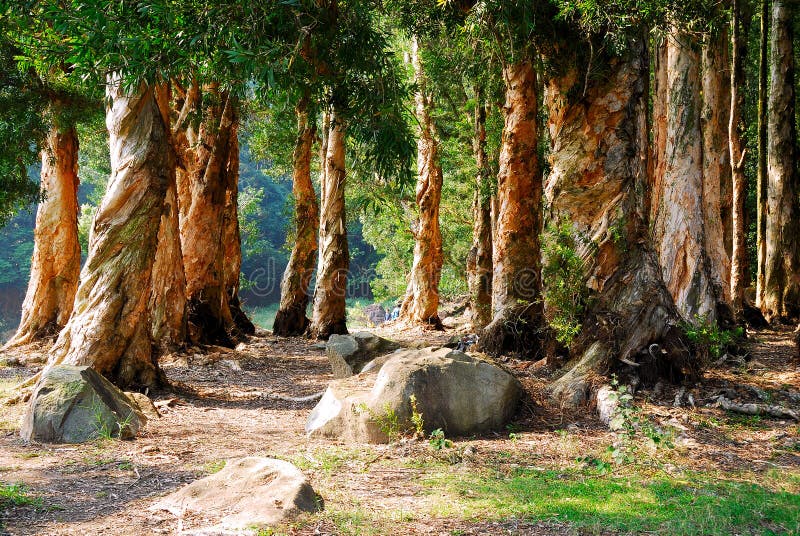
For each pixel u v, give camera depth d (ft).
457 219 102.99
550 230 33.73
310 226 76.33
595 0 28.37
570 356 32.22
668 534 14.56
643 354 30.32
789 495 17.57
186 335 51.60
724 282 50.37
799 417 26.91
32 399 24.14
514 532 14.65
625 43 30.48
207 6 23.81
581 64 33.06
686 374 30.42
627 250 32.22
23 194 57.11
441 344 49.70
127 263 32.83
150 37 23.86
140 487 17.74
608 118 32.83
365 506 16.17
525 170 45.98
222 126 59.06
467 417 24.94
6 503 15.88
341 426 24.36
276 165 90.02
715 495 17.67
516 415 27.09
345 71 31.94
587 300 31.99
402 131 32.50
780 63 64.13
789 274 63.77
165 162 34.04
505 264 45.73
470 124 77.56
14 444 22.95
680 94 43.75
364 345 37.63
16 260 161.48
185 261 58.65
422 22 40.73
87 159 101.76
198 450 22.29
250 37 24.52
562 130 33.91
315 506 15.72
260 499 15.62
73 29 23.49
